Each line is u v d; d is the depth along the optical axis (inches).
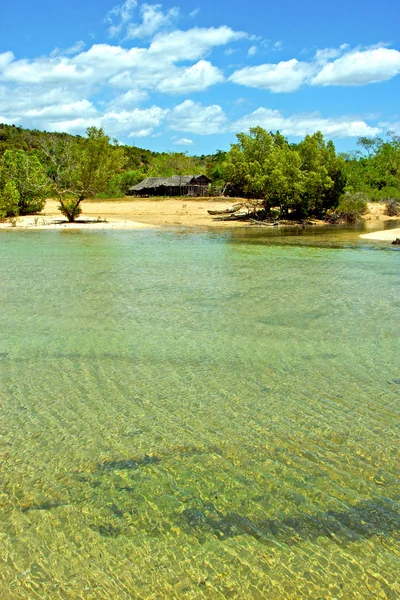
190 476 219.3
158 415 276.4
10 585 162.1
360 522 190.5
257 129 1721.2
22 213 1828.2
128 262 805.2
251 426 263.7
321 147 1770.4
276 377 331.6
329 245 1086.4
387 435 254.5
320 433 256.5
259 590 160.2
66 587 161.5
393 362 359.6
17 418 272.1
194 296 560.4
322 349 387.2
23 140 4630.9
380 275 704.4
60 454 236.5
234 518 192.9
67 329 432.5
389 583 162.9
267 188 1656.0
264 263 812.6
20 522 190.2
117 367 346.9
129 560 172.6
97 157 1524.4
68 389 310.0
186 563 171.3
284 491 208.8
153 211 2097.7
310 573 167.0
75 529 186.9
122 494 207.0
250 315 482.0
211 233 1352.1
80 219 1695.4
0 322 450.9
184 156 3885.3
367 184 2731.3
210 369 344.8
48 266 754.2
